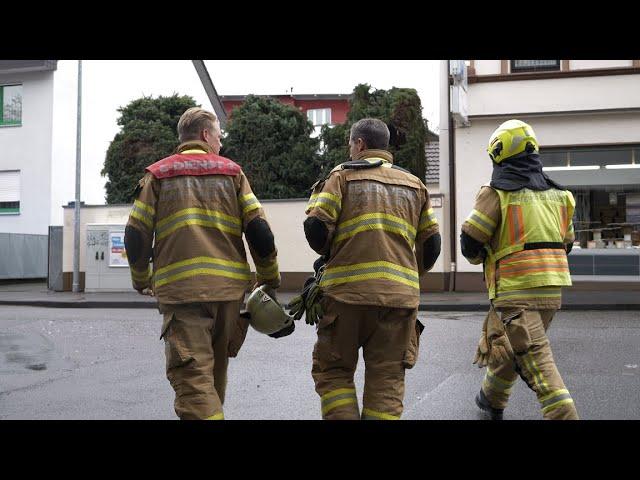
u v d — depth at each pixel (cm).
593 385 577
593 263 1582
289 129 2397
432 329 969
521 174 410
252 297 371
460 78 1559
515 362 401
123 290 1855
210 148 375
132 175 2491
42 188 2605
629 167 1590
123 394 575
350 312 350
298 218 1780
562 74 1591
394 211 358
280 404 530
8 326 1063
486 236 409
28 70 2581
